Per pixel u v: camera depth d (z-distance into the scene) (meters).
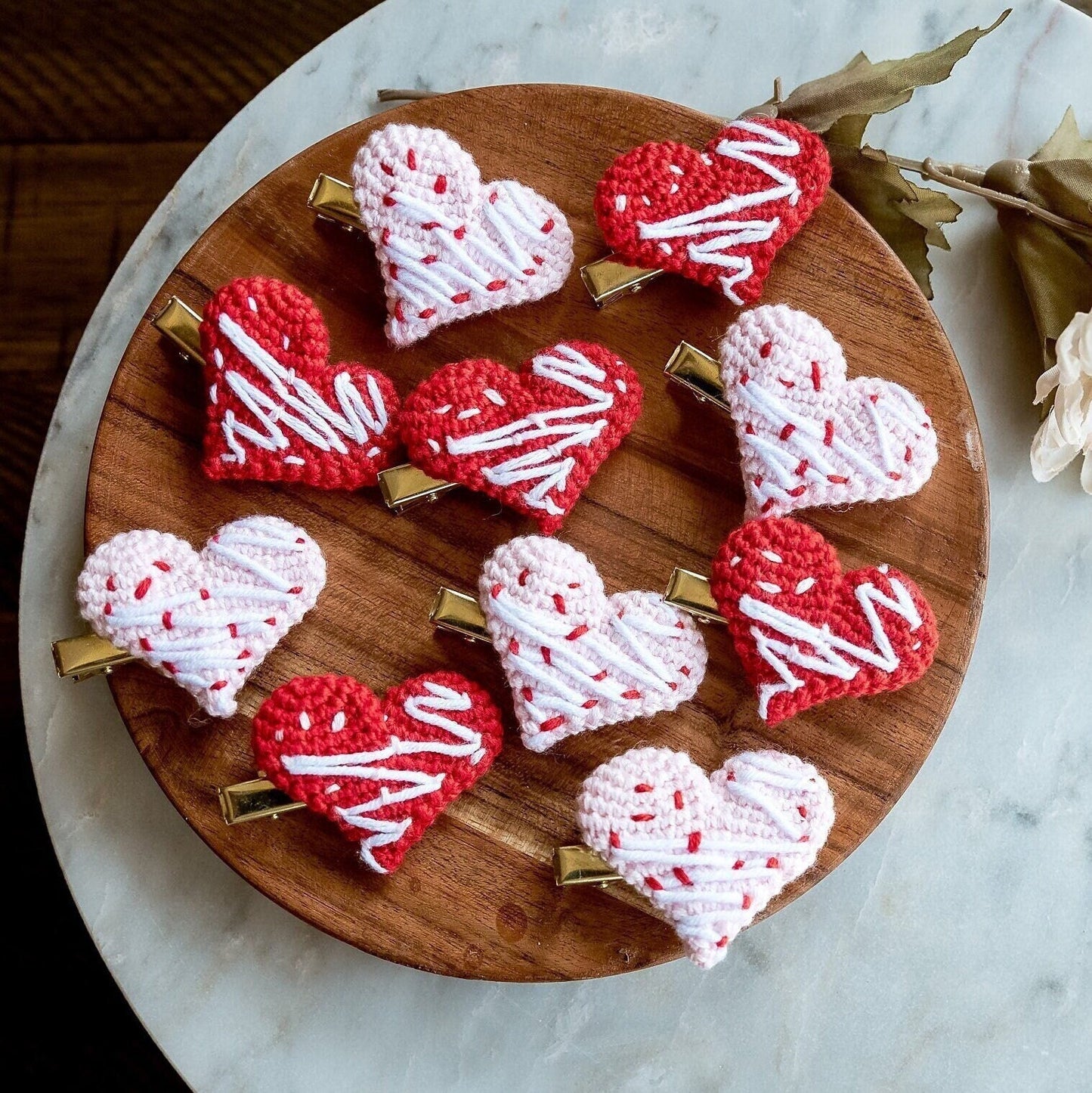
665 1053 0.54
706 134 0.50
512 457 0.49
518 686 0.49
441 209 0.49
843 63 0.54
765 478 0.49
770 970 0.54
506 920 0.49
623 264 0.50
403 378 0.51
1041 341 0.53
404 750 0.49
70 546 0.53
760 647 0.48
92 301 0.60
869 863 0.54
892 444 0.49
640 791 0.48
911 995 0.54
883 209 0.51
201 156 0.54
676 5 0.54
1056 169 0.51
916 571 0.50
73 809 0.53
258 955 0.53
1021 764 0.54
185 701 0.50
